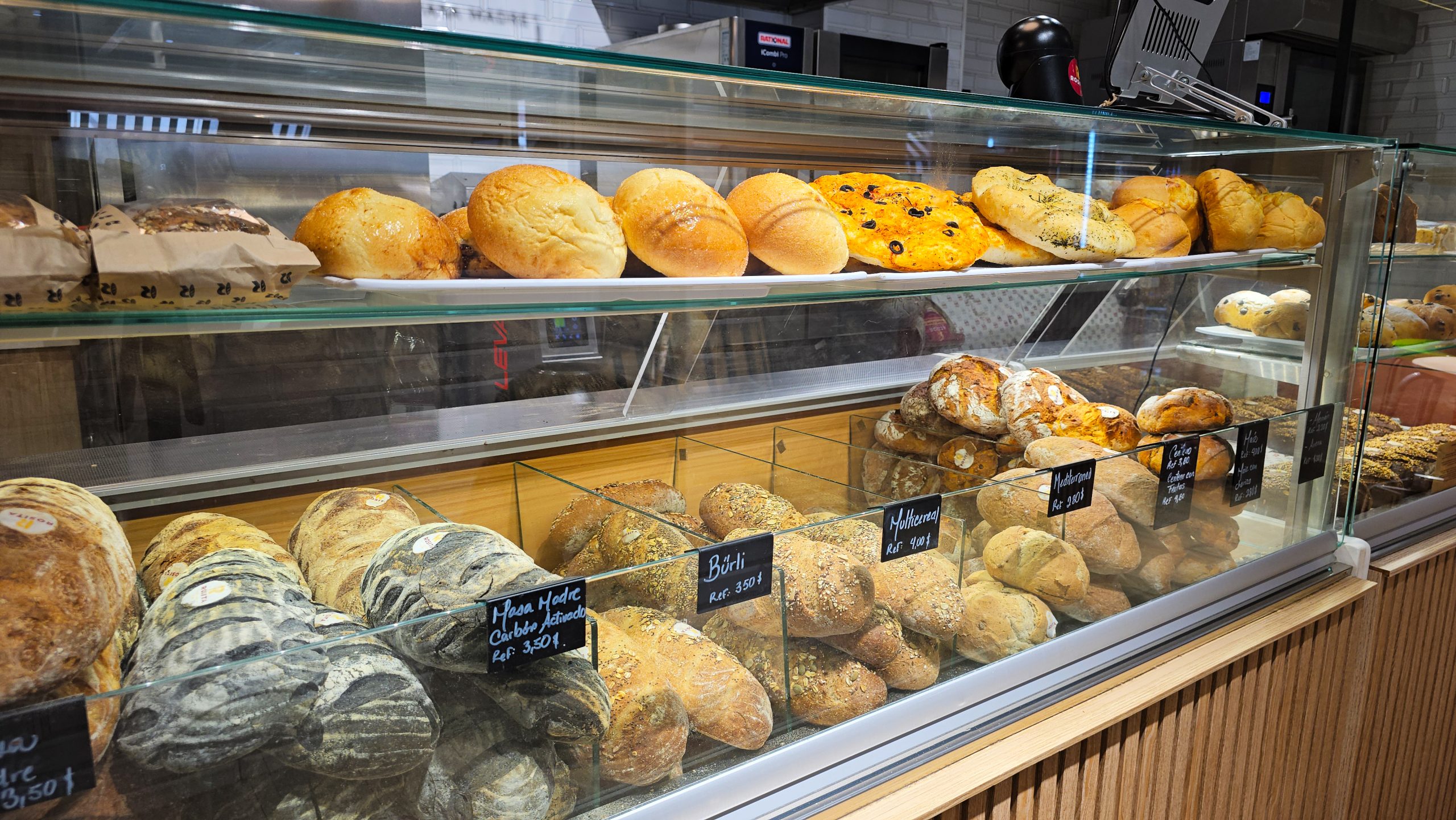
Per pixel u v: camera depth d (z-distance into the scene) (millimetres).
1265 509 1612
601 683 823
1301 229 1586
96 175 822
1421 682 2033
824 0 3883
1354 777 1922
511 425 1306
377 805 706
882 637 1072
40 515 633
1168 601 1439
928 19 4734
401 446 1193
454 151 1034
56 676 579
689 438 1453
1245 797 1629
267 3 1935
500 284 877
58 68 766
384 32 757
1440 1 3199
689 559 926
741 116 1155
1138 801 1387
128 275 684
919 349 1806
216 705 624
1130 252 1375
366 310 821
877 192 1289
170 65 804
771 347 1604
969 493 1193
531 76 912
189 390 1034
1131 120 1342
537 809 777
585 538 1145
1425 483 1977
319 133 941
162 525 985
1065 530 1284
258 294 757
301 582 841
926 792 1039
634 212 992
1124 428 1430
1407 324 1939
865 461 1486
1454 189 1936
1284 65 3676
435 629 729
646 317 1458
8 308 649
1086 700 1266
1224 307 1785
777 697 1006
